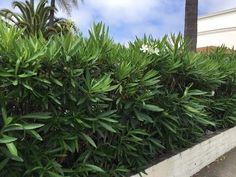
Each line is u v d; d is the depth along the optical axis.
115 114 3.49
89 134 3.30
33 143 2.86
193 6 9.08
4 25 2.79
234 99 6.29
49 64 2.84
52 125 2.96
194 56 4.97
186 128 4.90
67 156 3.35
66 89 2.99
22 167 2.84
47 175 2.87
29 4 21.72
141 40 4.39
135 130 3.75
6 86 2.60
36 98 2.84
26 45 2.73
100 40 3.54
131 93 3.62
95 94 3.13
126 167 3.90
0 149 2.54
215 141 5.89
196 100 4.78
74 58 3.04
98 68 3.39
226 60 6.63
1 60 2.60
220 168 5.63
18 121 2.71
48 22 22.86
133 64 3.70
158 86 3.97
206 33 29.44
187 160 5.00
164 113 4.16
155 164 4.30
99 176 3.49
